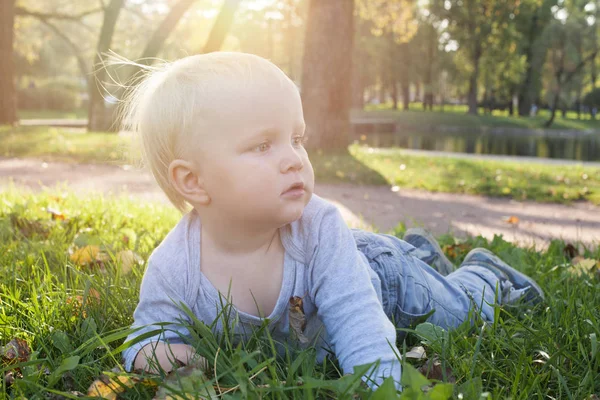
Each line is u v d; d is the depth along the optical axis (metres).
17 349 1.79
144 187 7.17
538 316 2.15
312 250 1.69
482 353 1.75
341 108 12.12
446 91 62.62
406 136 29.64
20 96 43.22
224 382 1.54
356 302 1.64
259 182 1.49
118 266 2.49
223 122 1.49
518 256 2.95
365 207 6.37
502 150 20.58
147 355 1.63
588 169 9.75
